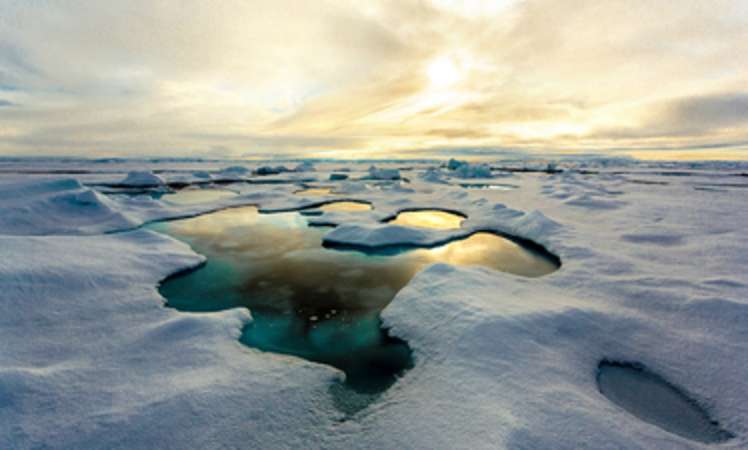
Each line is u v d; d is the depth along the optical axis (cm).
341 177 5662
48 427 464
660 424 519
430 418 495
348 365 693
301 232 1914
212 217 2352
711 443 485
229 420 494
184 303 987
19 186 1977
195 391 531
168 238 1489
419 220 2228
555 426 465
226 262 1372
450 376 591
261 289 1097
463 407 506
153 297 956
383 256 1453
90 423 471
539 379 570
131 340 711
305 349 753
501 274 1072
